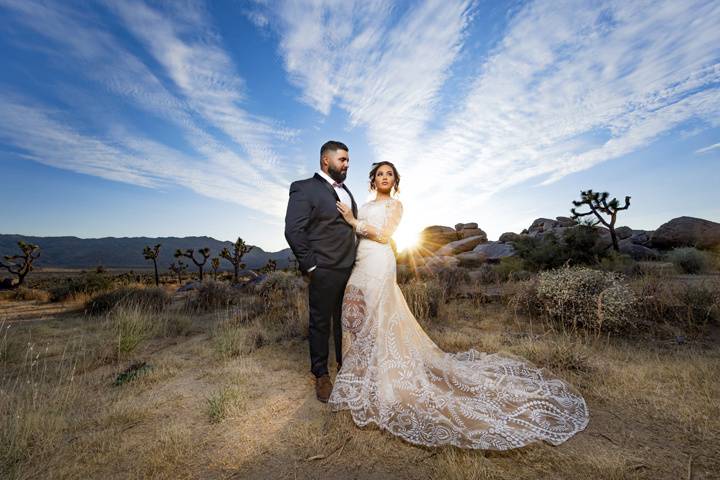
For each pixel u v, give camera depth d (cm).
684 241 1681
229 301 922
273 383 337
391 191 352
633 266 998
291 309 670
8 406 286
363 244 321
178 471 202
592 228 1297
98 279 1338
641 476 189
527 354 386
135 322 570
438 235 2927
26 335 572
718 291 508
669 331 459
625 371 332
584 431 234
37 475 200
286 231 308
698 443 217
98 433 244
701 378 308
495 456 209
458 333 491
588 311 479
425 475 195
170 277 5756
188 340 543
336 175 335
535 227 2811
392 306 301
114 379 363
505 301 663
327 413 271
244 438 236
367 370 276
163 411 281
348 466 204
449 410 247
